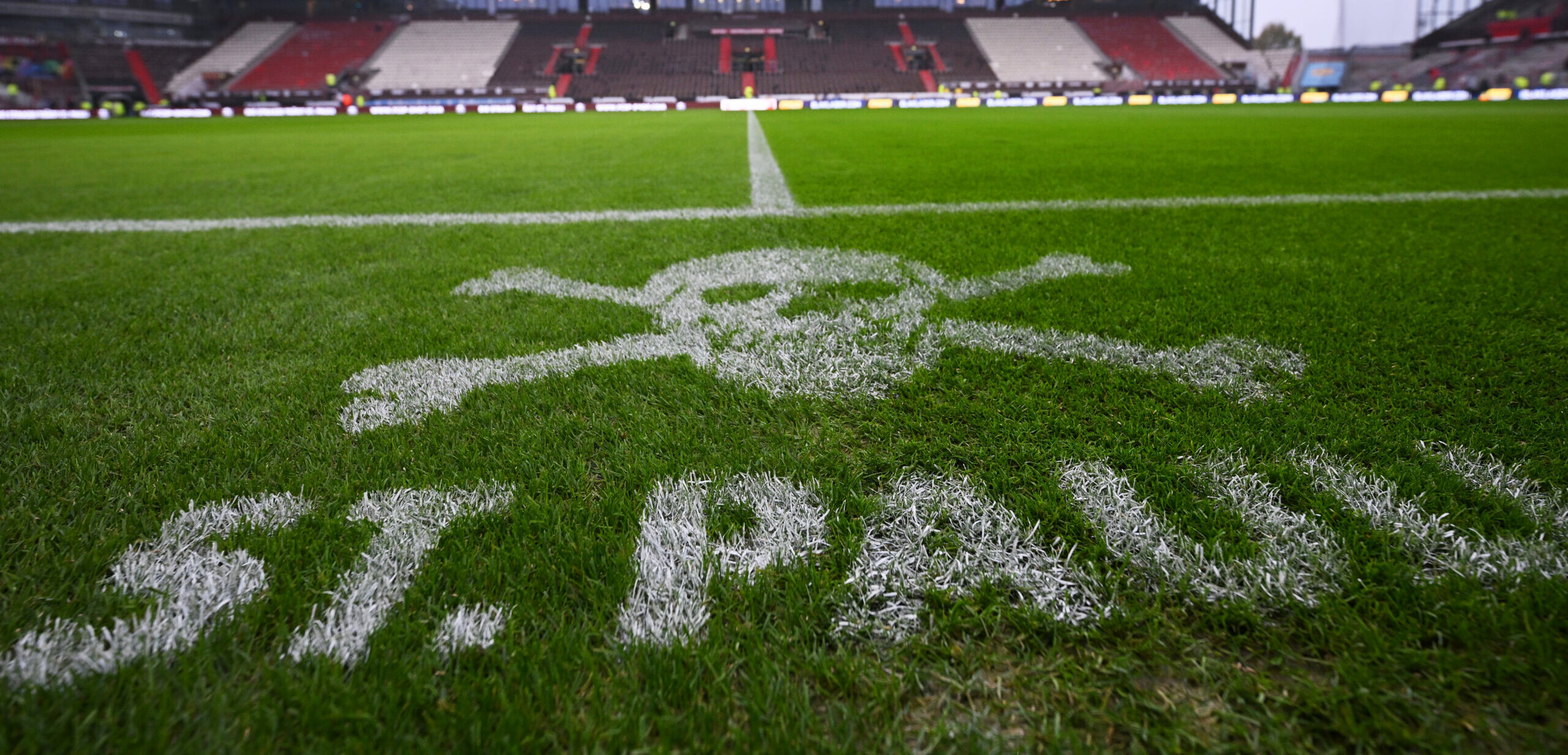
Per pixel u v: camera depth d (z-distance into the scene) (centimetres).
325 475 117
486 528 103
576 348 177
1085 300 213
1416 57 3325
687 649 81
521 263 272
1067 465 117
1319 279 232
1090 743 71
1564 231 306
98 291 234
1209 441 124
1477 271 241
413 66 3322
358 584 91
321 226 356
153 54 3328
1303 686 76
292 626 85
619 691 76
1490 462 118
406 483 114
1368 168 546
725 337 185
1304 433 127
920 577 93
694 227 348
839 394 147
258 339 186
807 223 354
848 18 3616
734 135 1095
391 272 258
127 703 75
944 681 78
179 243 315
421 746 70
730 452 123
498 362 168
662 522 103
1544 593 86
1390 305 203
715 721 73
